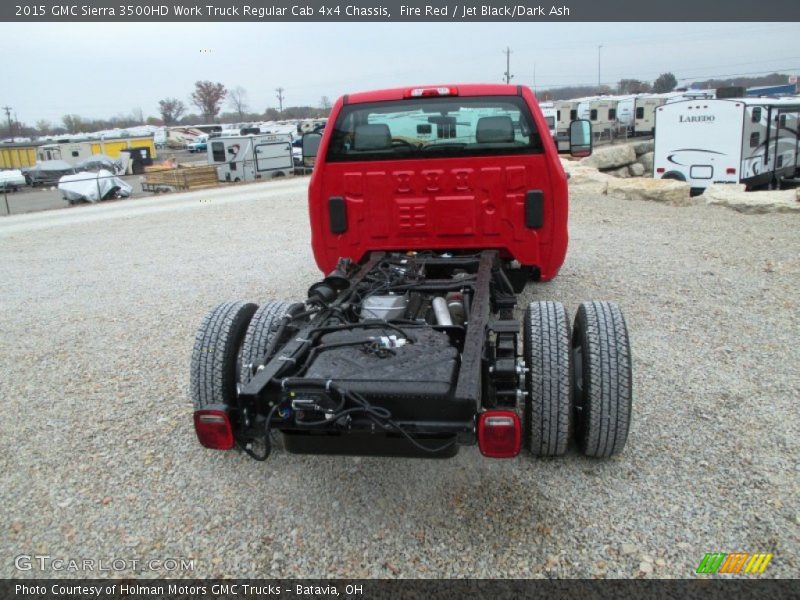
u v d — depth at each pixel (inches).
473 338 139.8
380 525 135.8
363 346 140.9
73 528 138.6
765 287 285.1
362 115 217.2
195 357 155.9
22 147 2098.9
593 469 150.0
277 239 476.4
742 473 145.9
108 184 999.0
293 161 1259.8
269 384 130.0
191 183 1076.5
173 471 158.6
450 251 221.0
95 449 170.2
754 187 786.2
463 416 122.3
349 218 223.6
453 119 212.4
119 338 261.1
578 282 303.7
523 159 210.2
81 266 422.6
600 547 125.8
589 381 141.1
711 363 205.9
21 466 163.0
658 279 305.1
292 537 133.6
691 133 732.0
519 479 147.7
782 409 173.8
